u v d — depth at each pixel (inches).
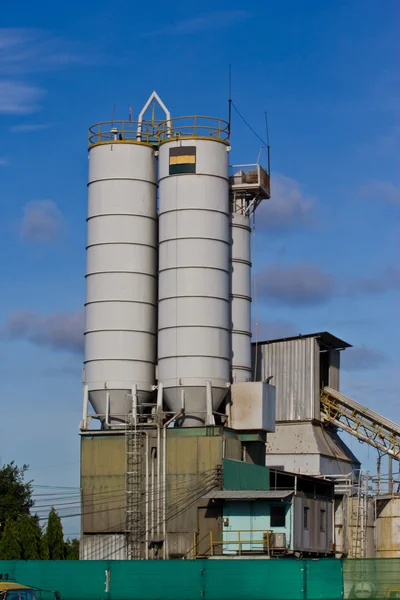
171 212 3021.7
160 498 2881.4
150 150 3117.6
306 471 3567.9
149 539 2851.9
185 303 2974.9
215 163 3053.6
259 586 2198.6
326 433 3742.6
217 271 3014.3
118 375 2994.6
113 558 2886.3
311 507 2901.1
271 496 2694.4
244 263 3225.9
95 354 3021.7
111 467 2947.8
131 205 3063.5
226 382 3009.4
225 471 2864.2
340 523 3380.9
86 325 3070.9
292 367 3722.9
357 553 3356.3
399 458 3609.7
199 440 2893.7
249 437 3043.8
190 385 2945.4
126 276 3034.0
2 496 4170.8
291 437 3641.7
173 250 3004.4
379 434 3649.1
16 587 1820.9
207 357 2962.6
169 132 3100.4
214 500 2783.0
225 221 3068.4
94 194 3090.6
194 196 3011.8
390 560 2162.9
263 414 3043.8
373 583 2160.4
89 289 3065.9
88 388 3021.7
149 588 2265.0
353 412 3713.1
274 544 2667.3
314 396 3668.8
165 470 2896.2
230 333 3139.8
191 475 2876.5
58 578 2315.5
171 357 2970.0
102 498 2935.5
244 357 3179.1
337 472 3688.5
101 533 2915.8
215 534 2797.7
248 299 3233.3
